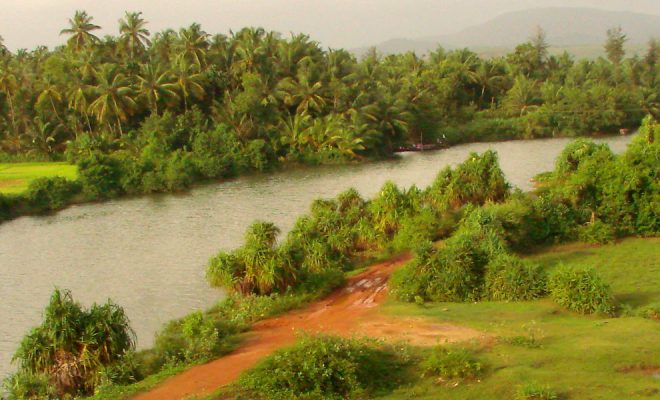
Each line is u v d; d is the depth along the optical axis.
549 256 25.78
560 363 13.94
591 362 13.80
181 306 24.58
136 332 21.94
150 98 62.91
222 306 22.86
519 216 27.22
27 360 16.86
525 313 18.75
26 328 23.20
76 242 36.44
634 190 28.30
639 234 28.17
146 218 42.44
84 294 26.73
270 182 56.16
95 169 50.75
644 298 19.70
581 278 19.22
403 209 31.11
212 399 13.41
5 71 63.09
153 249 34.00
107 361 17.00
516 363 14.10
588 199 29.28
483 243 23.39
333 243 28.88
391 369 14.36
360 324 18.88
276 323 20.62
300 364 13.98
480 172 33.41
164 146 58.28
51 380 16.53
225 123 64.62
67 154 62.88
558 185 36.94
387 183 32.28
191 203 47.34
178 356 17.53
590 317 18.17
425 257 22.94
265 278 23.45
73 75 62.59
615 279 22.12
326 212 30.97
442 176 34.16
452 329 17.53
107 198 50.72
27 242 37.00
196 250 33.34
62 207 47.31
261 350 17.25
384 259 28.20
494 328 17.23
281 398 13.14
